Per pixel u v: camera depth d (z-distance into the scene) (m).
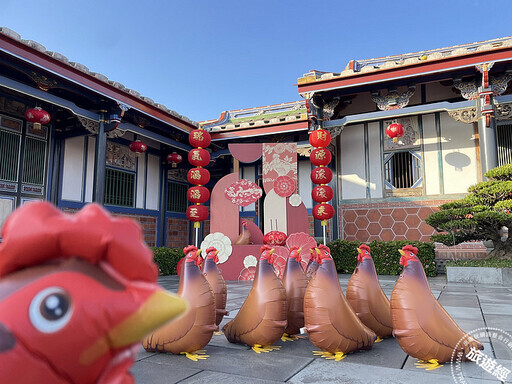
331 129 13.81
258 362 3.45
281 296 3.94
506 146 12.88
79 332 0.77
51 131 12.10
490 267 9.58
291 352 3.80
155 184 16.45
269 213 11.26
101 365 0.82
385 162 14.65
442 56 11.48
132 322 0.81
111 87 10.58
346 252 12.67
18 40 8.17
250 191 11.48
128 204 14.89
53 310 0.77
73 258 0.85
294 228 11.19
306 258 9.97
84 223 0.83
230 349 3.90
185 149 15.67
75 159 12.86
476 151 13.46
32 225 0.81
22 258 0.81
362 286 4.27
